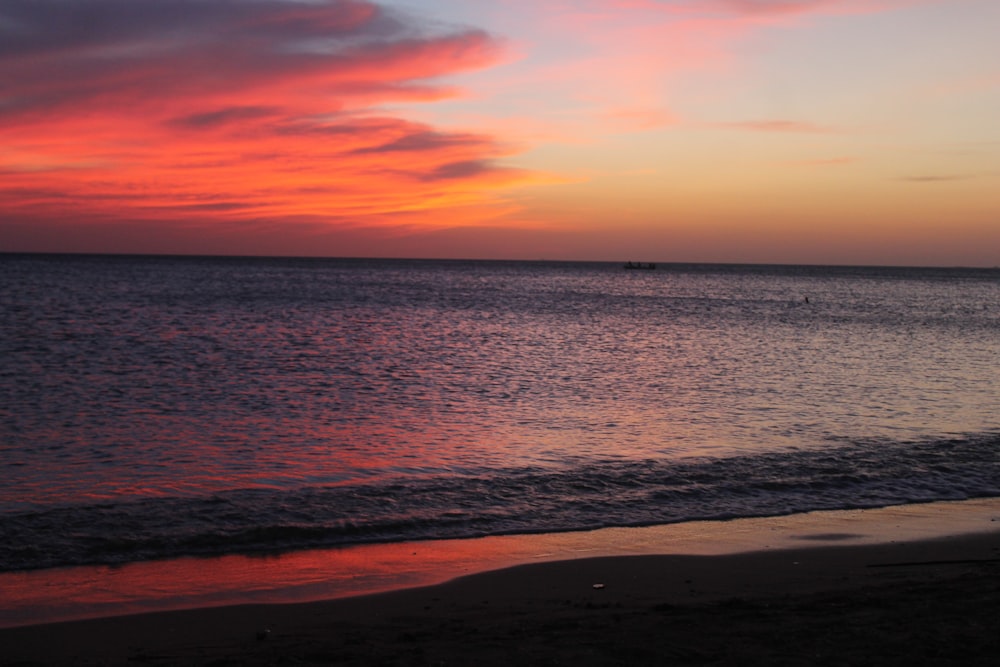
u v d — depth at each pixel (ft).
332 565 37.01
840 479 53.98
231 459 58.29
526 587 34.09
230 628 29.22
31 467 55.16
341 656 25.41
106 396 85.30
